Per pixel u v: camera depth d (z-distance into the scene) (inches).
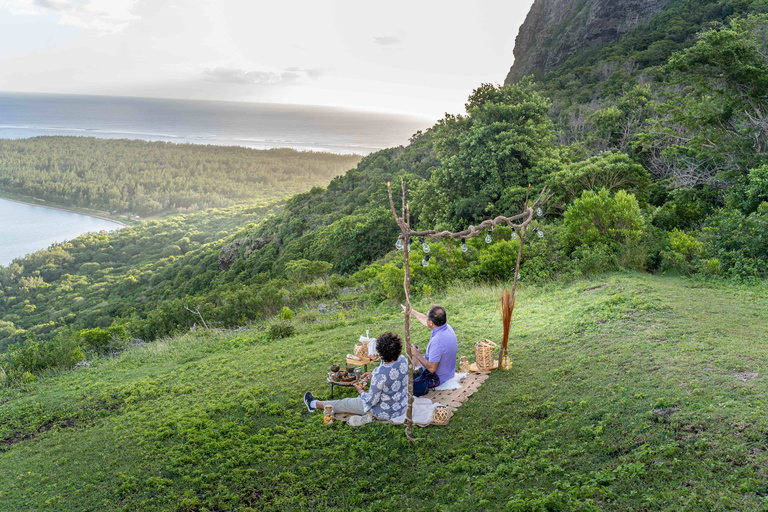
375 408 177.6
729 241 387.5
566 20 3531.0
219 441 186.5
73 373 334.3
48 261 4985.2
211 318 597.9
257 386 241.4
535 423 165.8
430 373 197.2
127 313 2282.2
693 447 129.3
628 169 644.1
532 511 118.5
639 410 157.2
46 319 3186.5
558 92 2170.3
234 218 6678.2
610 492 118.9
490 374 213.9
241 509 144.3
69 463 185.5
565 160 826.8
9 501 161.6
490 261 470.6
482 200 807.1
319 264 1035.9
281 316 489.1
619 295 298.8
